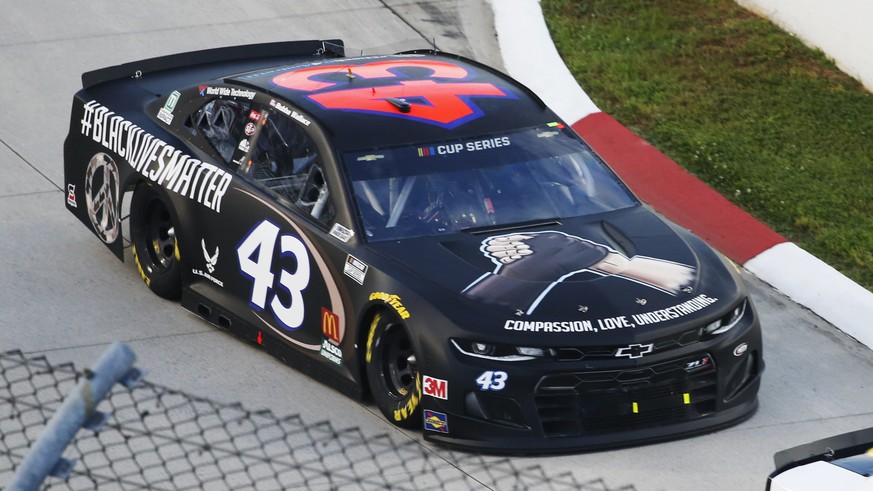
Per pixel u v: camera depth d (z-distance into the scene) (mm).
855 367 25391
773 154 35719
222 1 46406
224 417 21125
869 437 16484
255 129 25156
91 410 10445
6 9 44938
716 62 41688
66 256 29234
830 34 40875
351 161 23172
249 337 24359
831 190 33562
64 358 23828
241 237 24359
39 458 10242
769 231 31016
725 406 21594
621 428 20609
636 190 33781
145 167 26781
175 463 19125
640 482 19562
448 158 23703
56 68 40562
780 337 26656
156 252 27297
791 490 15477
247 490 18312
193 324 25812
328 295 22359
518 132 24844
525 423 20031
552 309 20234
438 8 46656
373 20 45094
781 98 39094
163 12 45188
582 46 43250
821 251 30422
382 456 19969
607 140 36438
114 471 18672
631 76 40938
